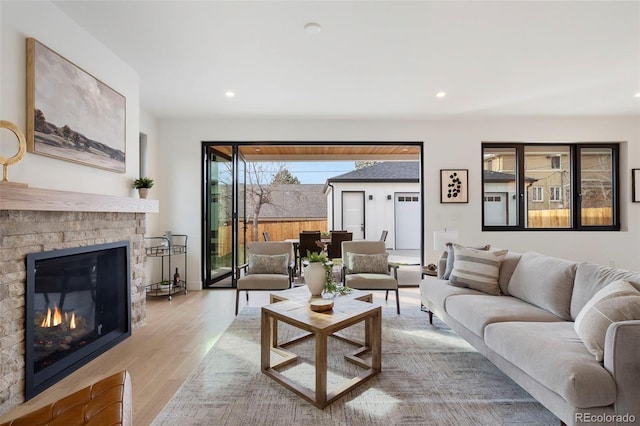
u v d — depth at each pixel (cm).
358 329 314
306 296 262
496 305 235
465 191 503
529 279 253
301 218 1068
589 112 473
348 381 209
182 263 484
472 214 505
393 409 182
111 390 125
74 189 241
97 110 263
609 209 518
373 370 223
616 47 284
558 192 520
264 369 223
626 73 338
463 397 195
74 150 237
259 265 388
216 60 304
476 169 505
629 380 136
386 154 711
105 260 272
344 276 385
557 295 224
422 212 509
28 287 195
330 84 363
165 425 169
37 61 205
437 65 318
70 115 233
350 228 980
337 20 243
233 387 206
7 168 183
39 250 204
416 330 309
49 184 218
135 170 325
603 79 353
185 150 488
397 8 229
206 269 497
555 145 516
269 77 343
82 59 249
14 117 193
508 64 317
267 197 1074
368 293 275
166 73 331
